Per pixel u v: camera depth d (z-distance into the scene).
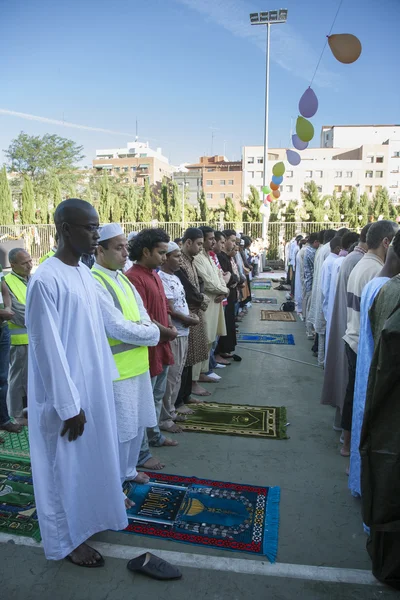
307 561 2.47
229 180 60.97
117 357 2.83
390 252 2.52
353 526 2.77
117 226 2.89
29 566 2.41
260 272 19.36
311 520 2.83
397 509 2.17
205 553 2.51
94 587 2.28
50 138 49.16
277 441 3.93
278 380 5.61
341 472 3.42
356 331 3.33
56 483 2.30
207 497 3.04
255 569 2.40
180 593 2.24
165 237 3.44
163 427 4.10
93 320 2.43
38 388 2.26
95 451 2.43
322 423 4.34
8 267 11.00
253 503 2.97
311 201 30.62
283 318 9.64
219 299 5.25
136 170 70.62
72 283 2.33
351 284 3.39
